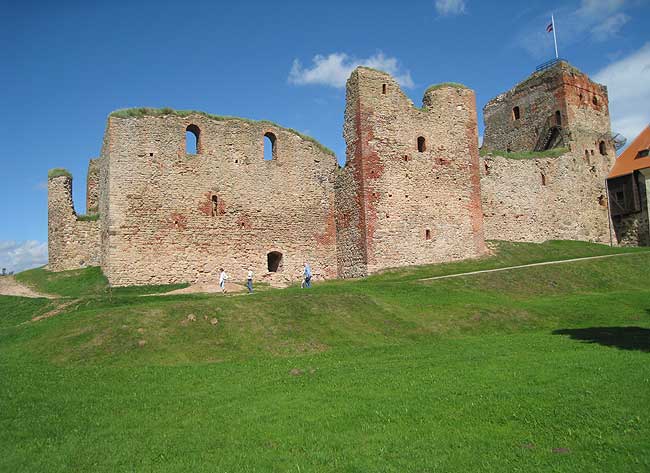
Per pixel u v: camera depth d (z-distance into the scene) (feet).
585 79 135.54
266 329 56.95
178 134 92.38
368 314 63.31
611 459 24.81
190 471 26.55
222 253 93.66
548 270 89.66
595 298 73.46
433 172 102.27
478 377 39.47
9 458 28.91
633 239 128.57
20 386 40.91
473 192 106.22
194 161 93.09
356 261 96.99
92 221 98.68
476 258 103.76
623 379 36.09
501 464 25.16
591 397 32.76
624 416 29.43
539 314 66.54
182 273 90.17
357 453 27.35
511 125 143.54
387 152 98.32
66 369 46.50
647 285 87.71
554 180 124.47
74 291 85.56
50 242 99.09
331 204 104.22
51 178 99.09
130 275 86.58
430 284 78.69
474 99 109.70
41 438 31.60
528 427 29.32
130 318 56.80
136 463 27.86
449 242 101.91
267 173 98.99
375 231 95.40
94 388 40.91
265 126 100.07
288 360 48.98
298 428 31.27
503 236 115.24
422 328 60.49
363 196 95.61
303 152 102.83
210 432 31.50
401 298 71.10
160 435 31.48
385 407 33.81
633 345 48.21
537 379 37.63
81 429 32.86
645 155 131.64
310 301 64.64
